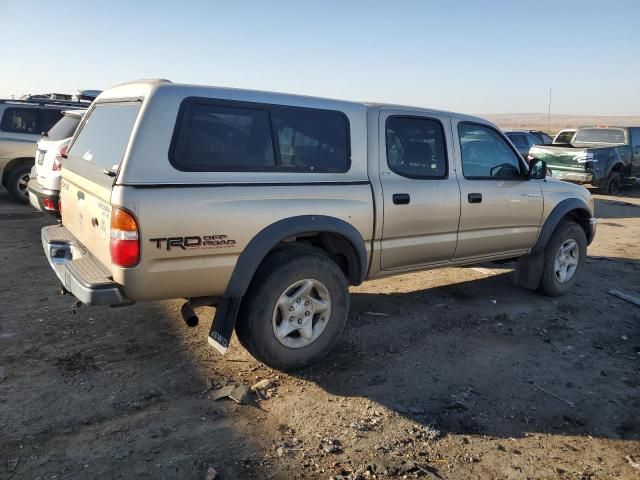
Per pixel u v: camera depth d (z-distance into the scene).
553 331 5.02
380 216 4.27
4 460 2.82
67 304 5.09
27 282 5.70
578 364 4.36
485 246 5.21
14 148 10.15
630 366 4.38
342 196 4.03
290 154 3.83
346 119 4.16
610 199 14.87
